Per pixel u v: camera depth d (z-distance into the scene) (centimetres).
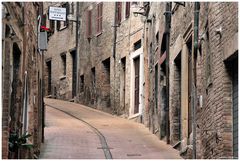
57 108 3538
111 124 2825
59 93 4197
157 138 2308
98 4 3684
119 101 3281
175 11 2064
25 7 1636
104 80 3553
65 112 3334
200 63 1633
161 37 2341
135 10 3100
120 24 3322
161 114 2297
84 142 2141
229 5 1296
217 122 1389
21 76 1584
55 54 4294
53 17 2573
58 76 4225
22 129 1630
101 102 3538
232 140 1341
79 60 3956
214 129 1412
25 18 1638
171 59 2141
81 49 3931
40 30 2116
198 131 1628
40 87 2103
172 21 2134
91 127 2659
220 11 1376
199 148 1611
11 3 1395
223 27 1347
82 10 3950
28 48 1730
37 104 1916
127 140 2230
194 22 1662
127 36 3216
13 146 1409
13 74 1570
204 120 1538
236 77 1321
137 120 2942
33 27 1872
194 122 1667
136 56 3061
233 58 1318
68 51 4109
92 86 3709
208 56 1512
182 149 1817
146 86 2786
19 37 1534
